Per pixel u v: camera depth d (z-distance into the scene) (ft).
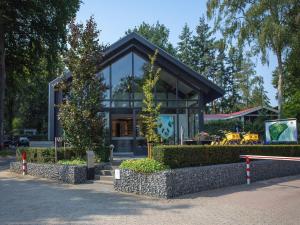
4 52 106.32
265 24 101.04
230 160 54.70
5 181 54.03
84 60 62.28
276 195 43.32
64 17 106.22
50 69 117.60
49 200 39.96
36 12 104.37
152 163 44.80
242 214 33.94
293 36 102.22
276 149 61.57
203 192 45.65
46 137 198.08
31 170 60.13
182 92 88.02
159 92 87.61
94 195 43.14
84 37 62.69
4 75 104.68
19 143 170.09
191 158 49.16
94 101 62.49
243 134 82.94
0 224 30.42
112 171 53.93
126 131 85.66
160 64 85.87
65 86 63.36
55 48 109.91
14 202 38.86
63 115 62.08
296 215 33.50
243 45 108.37
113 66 86.48
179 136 86.94
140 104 86.43
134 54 87.15
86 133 61.62
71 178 51.67
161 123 80.89
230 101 238.89
